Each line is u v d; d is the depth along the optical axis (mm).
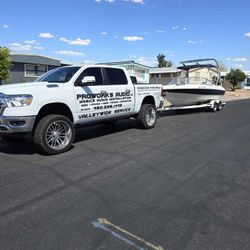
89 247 3125
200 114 14531
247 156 6598
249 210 4000
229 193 4559
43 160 6055
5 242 3197
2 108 6008
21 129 6051
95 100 7492
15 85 6512
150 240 3264
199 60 15633
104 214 3824
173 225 3578
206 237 3334
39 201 4180
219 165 5910
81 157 6277
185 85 14164
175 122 11516
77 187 4688
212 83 15977
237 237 3344
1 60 23594
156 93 9883
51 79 7332
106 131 9289
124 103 8500
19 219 3678
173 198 4340
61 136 6664
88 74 7434
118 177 5145
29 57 29344
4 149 6918
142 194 4461
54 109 6793
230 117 13328
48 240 3240
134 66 38000
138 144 7520
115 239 3270
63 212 3867
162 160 6160
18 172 5328
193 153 6754
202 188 4734
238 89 56188
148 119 9680
